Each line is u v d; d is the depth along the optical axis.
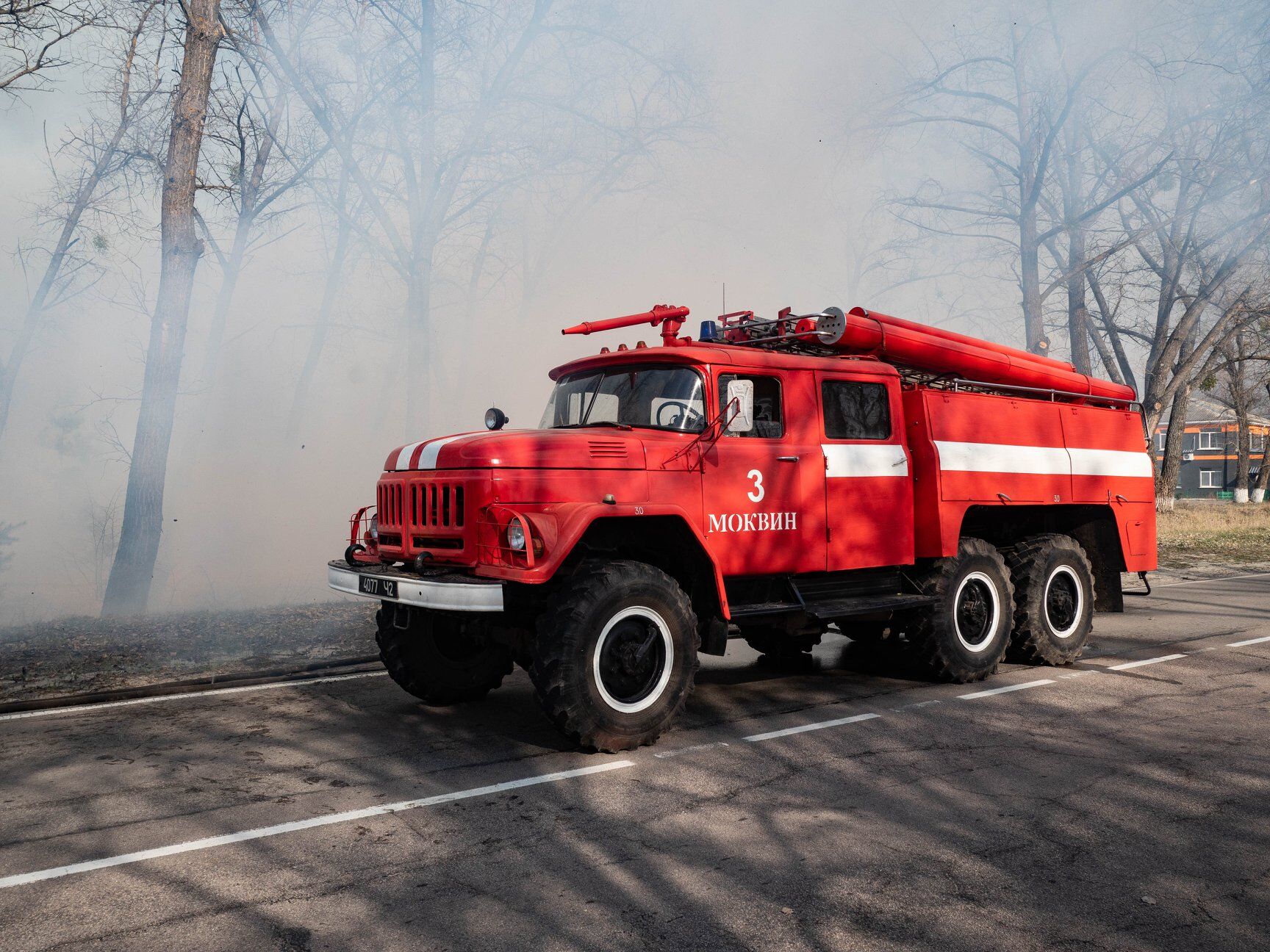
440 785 4.44
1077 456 7.95
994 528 8.05
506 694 6.44
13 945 2.84
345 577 5.57
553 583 5.27
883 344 6.80
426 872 3.41
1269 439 50.75
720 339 7.23
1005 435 7.38
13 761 4.79
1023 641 7.27
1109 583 8.45
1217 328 22.81
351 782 4.48
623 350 6.37
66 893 3.22
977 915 3.05
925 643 6.66
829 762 4.79
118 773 4.60
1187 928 2.96
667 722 5.09
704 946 2.85
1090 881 3.32
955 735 5.34
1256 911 3.08
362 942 2.87
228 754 4.93
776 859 3.52
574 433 5.42
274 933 2.93
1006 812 4.04
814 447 6.25
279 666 7.10
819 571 6.24
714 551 5.70
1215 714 5.79
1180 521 24.72
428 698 6.08
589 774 4.61
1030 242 20.47
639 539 5.51
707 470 5.70
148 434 10.16
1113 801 4.17
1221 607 10.80
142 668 7.00
